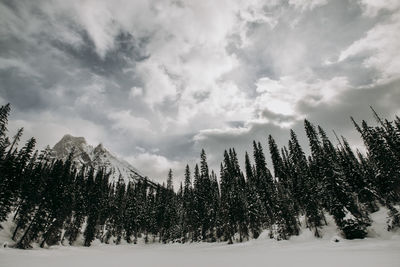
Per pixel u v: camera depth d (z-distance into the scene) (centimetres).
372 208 5262
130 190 11369
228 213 6456
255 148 8331
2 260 2353
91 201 7425
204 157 9481
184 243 7962
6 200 4338
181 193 12625
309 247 3647
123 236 8856
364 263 1667
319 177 5847
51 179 5222
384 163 5088
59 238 5678
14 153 4916
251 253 3331
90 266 2214
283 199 5491
